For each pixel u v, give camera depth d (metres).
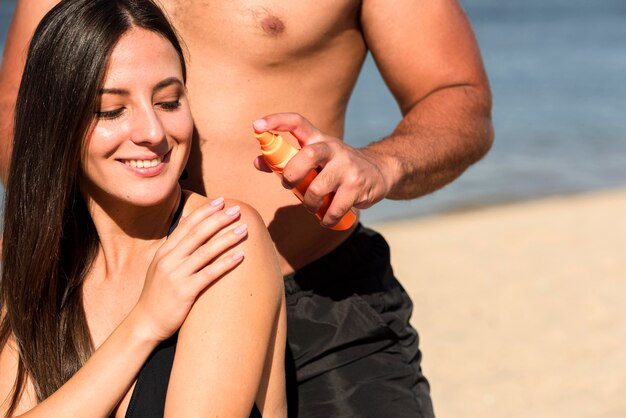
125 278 2.76
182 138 2.58
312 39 3.04
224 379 2.46
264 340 2.53
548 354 6.85
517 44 38.53
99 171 2.56
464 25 3.34
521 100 22.55
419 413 3.08
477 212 12.27
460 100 3.18
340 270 3.15
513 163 15.65
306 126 2.46
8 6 37.34
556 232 10.63
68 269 2.75
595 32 44.28
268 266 2.58
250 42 2.98
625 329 7.30
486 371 6.59
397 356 3.17
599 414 5.89
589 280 8.60
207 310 2.50
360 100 20.52
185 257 2.52
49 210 2.61
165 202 2.69
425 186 2.95
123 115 2.53
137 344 2.52
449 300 8.12
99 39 2.46
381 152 2.75
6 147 3.16
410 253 9.87
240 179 3.06
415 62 3.27
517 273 8.92
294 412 3.07
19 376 2.74
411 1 3.23
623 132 18.30
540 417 5.86
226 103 3.02
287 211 3.08
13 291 2.69
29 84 2.57
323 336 3.08
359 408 3.03
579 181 14.29
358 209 2.65
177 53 2.61
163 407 2.53
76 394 2.52
